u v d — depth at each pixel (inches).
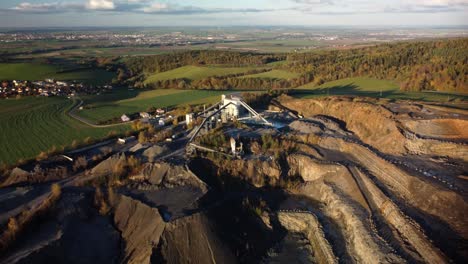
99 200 3075.8
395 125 3941.9
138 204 2947.8
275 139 4089.6
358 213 2955.2
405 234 2598.4
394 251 2477.9
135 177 3457.2
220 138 4025.6
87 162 3794.3
